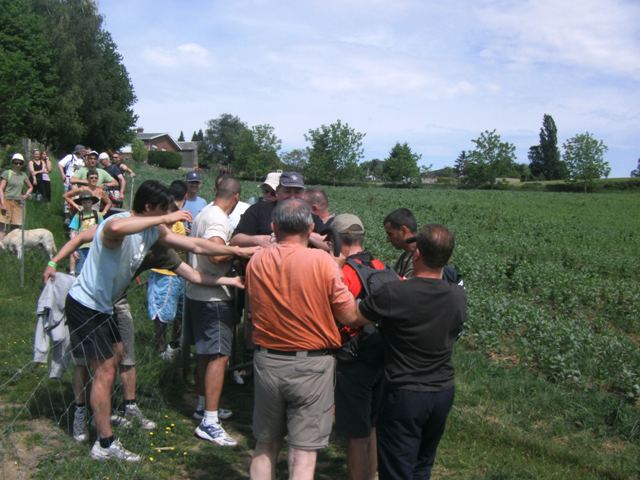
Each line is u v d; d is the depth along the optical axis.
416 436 3.88
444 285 3.87
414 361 3.84
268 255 3.88
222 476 4.62
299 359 3.76
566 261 19.23
